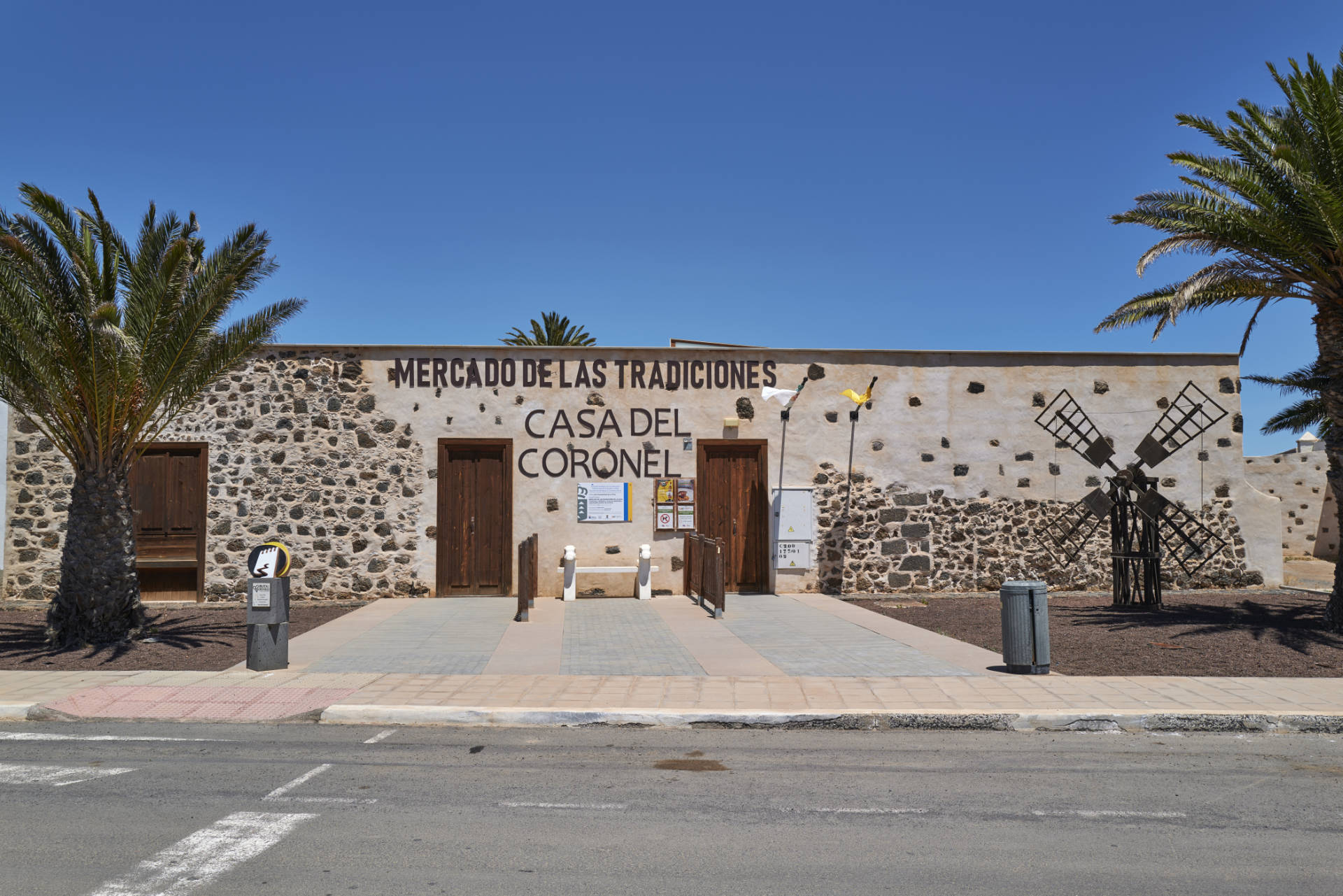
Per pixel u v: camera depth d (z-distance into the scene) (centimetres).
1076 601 1481
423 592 1520
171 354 1058
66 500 1486
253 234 1097
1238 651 1023
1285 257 1145
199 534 1492
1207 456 1639
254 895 408
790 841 483
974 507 1608
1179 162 1189
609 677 896
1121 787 588
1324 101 1055
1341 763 650
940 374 1616
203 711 776
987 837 492
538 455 1551
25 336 961
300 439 1515
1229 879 432
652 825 509
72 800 547
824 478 1588
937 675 906
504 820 516
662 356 1576
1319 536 2497
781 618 1307
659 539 1558
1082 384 1634
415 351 1541
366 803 546
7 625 1231
